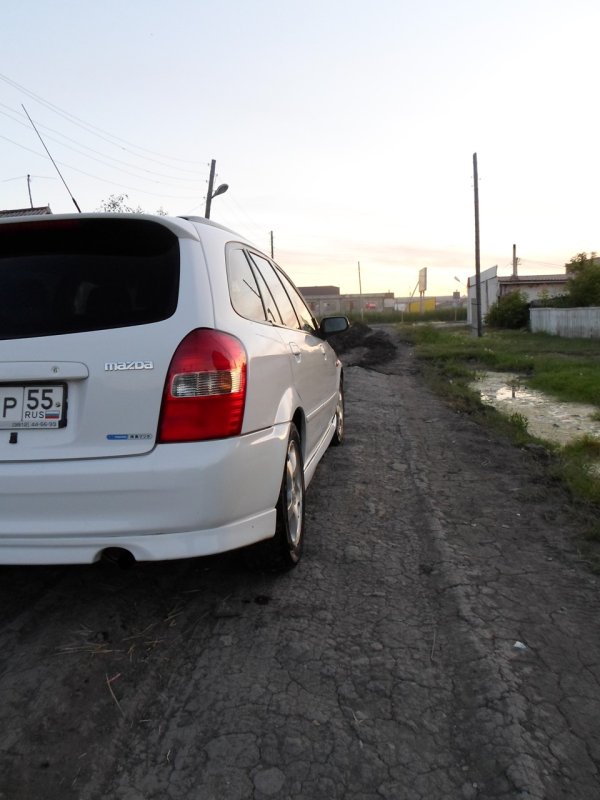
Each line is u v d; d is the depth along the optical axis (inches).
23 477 101.7
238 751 85.0
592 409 369.1
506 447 259.9
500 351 784.9
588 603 125.1
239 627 116.0
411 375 584.1
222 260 120.5
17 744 86.4
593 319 965.8
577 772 81.2
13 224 110.4
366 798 77.4
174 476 101.6
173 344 103.6
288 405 133.0
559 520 171.2
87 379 102.6
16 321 107.0
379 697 96.0
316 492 197.2
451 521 170.9
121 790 79.1
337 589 130.8
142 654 107.7
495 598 126.6
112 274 110.1
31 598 127.4
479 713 92.0
